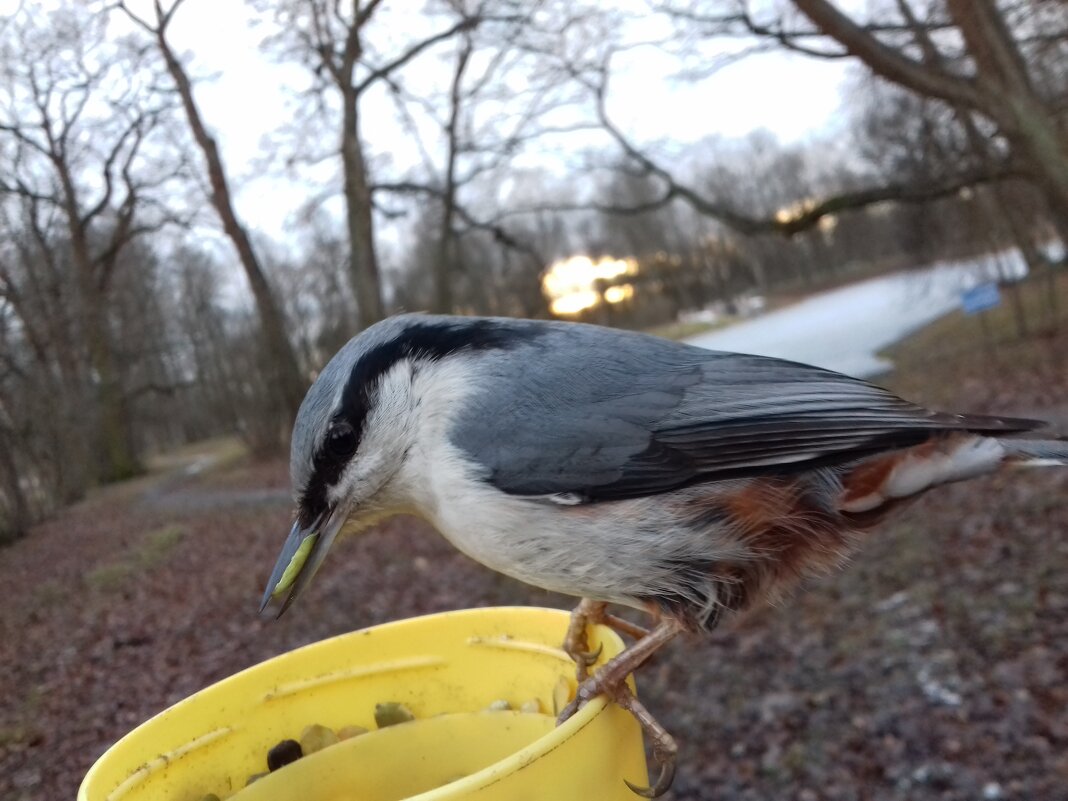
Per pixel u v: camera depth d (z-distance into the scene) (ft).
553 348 0.46
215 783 0.39
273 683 0.42
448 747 0.41
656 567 0.43
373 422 0.46
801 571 0.46
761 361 0.47
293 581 0.45
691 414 0.44
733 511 0.44
